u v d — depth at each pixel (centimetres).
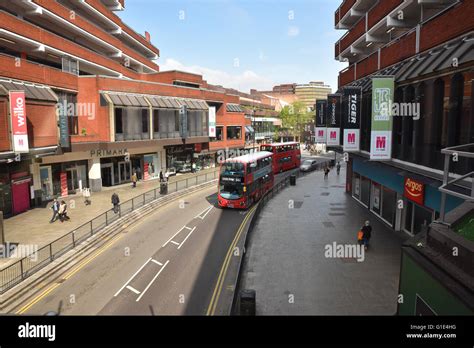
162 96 3956
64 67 3022
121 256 1773
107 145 3106
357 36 2728
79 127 3138
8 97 1936
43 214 2420
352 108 2231
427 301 757
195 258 1747
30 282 1422
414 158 1561
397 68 1817
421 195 1523
